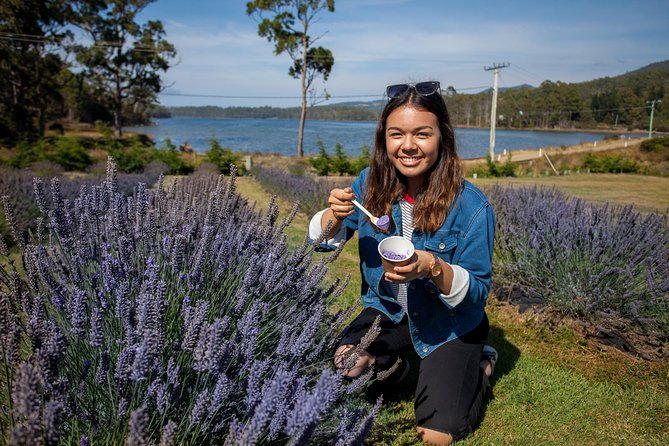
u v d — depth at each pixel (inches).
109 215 94.6
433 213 96.5
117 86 2213.3
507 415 110.9
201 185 178.2
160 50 2210.9
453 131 96.2
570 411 114.4
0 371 63.6
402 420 103.3
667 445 103.4
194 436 61.7
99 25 2098.9
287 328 75.9
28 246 78.9
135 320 66.0
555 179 1055.0
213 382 69.9
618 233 185.2
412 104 91.6
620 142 2532.0
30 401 43.7
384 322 110.0
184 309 71.0
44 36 1787.6
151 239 92.5
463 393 96.7
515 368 135.0
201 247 85.9
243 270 100.4
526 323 169.5
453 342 103.1
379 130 101.3
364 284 117.1
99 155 1035.9
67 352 69.5
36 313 60.7
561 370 136.3
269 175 649.0
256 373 62.5
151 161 907.4
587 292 166.1
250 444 48.7
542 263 183.3
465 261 96.8
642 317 156.4
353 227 116.0
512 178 1103.0
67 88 2719.0
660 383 131.3
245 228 113.6
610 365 141.1
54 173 707.4
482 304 102.5
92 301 78.5
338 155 1075.3
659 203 596.4
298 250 97.3
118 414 58.5
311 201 396.8
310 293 96.0
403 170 95.7
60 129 2239.2
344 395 84.4
